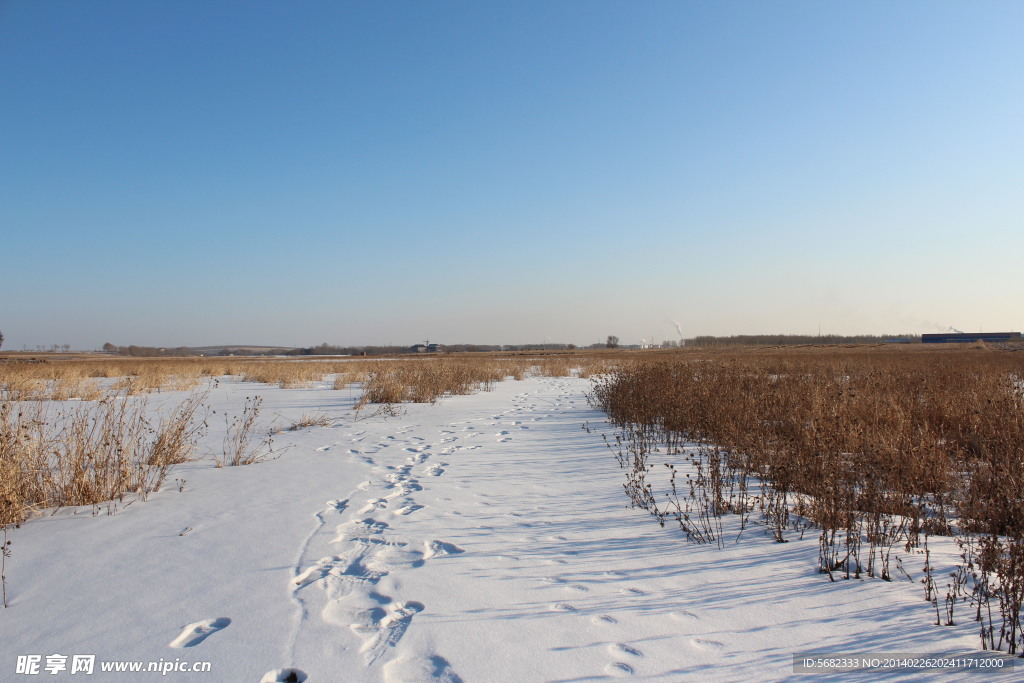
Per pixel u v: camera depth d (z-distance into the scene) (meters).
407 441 9.68
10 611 3.51
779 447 6.53
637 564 4.23
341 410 14.24
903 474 5.85
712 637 3.17
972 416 8.23
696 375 14.98
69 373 21.36
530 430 10.88
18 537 4.80
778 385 11.23
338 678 2.78
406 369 22.14
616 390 13.23
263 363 37.12
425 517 5.38
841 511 4.91
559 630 3.25
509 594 3.72
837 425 6.90
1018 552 3.74
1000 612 3.40
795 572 4.05
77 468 5.87
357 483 6.68
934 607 3.51
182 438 8.53
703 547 4.55
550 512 5.54
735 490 6.19
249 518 5.31
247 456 8.30
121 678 2.79
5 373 18.78
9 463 5.52
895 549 4.49
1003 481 5.25
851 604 3.56
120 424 7.24
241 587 3.83
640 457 7.74
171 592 3.75
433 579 3.96
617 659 2.95
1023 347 49.59
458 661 2.93
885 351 47.25
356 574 4.07
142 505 5.75
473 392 19.70
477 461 7.98
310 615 3.44
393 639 3.15
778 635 3.19
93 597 3.69
